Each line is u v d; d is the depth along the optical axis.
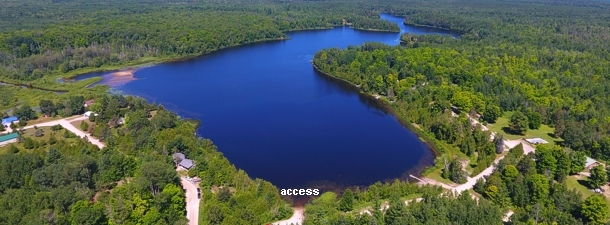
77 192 149.38
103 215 139.62
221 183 174.25
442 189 173.50
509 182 167.12
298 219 155.50
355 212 157.12
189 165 186.25
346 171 198.75
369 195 167.12
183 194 162.88
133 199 147.38
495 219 143.25
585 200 149.88
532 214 147.25
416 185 172.75
